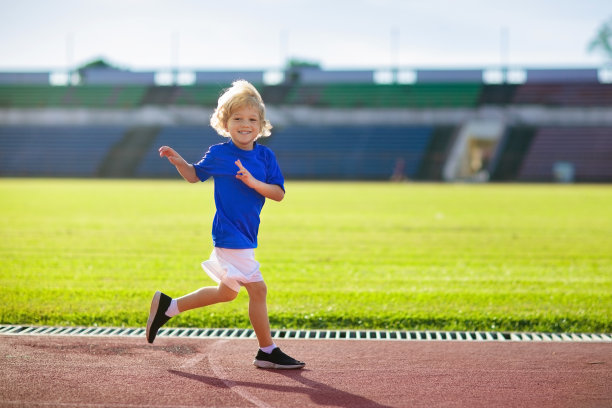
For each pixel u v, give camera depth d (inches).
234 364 205.2
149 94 2527.1
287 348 225.6
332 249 488.1
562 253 472.7
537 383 188.2
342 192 1314.0
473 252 476.1
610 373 197.9
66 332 242.4
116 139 2288.4
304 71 2544.3
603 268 407.2
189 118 2375.7
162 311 213.2
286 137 2212.1
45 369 196.9
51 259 426.3
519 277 371.9
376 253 468.4
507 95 2306.8
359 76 2508.6
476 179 1990.7
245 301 295.1
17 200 995.3
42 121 2415.1
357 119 2271.2
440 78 2453.2
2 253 451.8
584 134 2089.1
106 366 200.7
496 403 171.9
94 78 2687.0
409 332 250.2
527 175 1984.5
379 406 169.5
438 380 190.7
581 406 170.1
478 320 261.7
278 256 450.3
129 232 586.9
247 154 203.2
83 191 1262.3
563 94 2282.2
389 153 2103.8
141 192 1248.2
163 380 188.5
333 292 318.7
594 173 1953.7
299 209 874.1
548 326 255.6
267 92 2460.6
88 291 315.6
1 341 227.5
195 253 462.0
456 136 2150.6
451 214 805.9
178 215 767.1
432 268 403.9
